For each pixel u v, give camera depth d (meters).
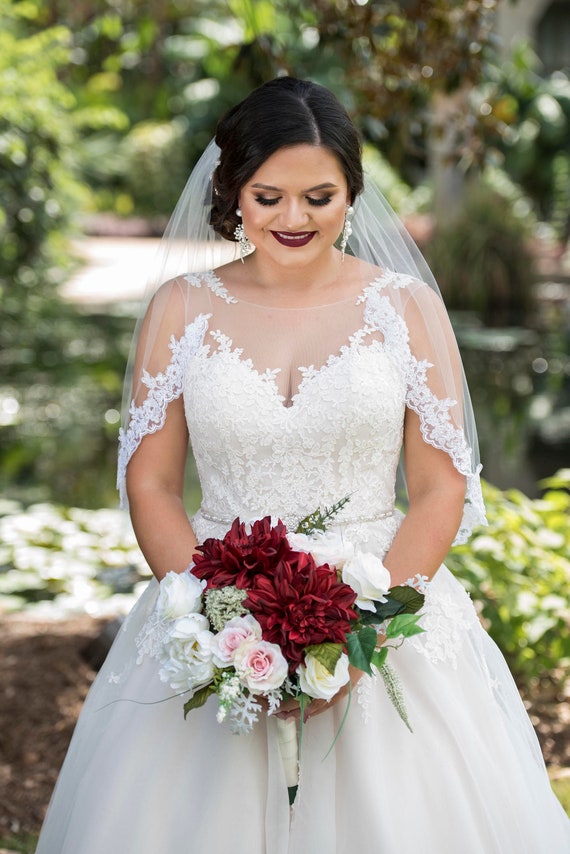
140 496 2.57
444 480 2.54
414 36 4.35
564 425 8.81
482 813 2.40
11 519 6.25
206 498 2.60
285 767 2.30
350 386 2.43
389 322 2.54
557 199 19.44
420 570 2.45
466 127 4.77
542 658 4.09
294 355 2.51
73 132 13.04
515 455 7.95
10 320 12.91
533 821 2.47
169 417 2.60
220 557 2.16
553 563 4.34
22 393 10.25
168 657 2.22
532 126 18.97
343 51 4.40
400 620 2.16
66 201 12.98
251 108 2.35
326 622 2.08
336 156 2.33
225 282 2.63
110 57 13.33
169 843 2.33
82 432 8.92
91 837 2.33
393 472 2.59
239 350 2.51
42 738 3.92
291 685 2.12
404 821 2.33
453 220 15.33
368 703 2.39
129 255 21.59
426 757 2.40
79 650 4.66
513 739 2.62
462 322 13.55
